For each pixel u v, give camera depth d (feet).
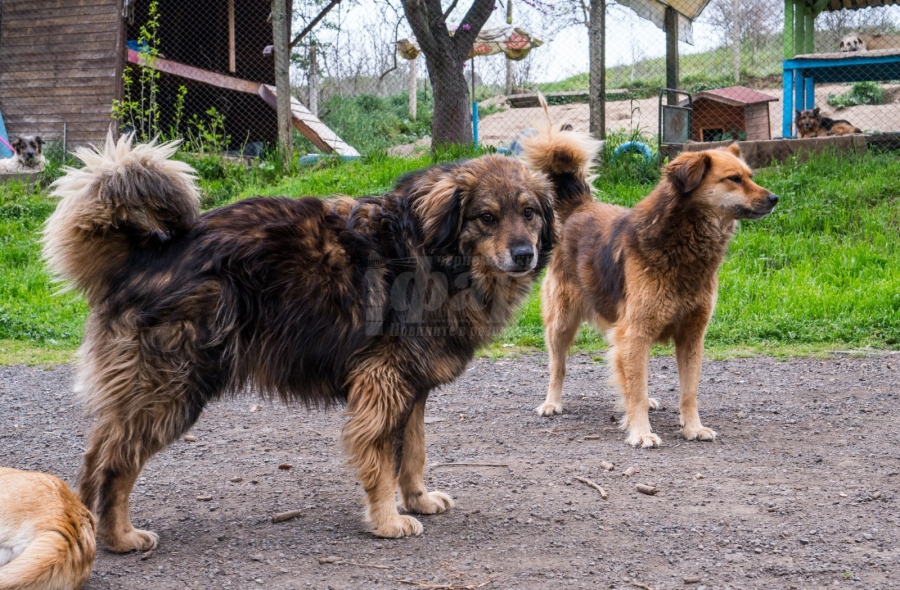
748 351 27.58
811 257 34.55
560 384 21.65
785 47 51.29
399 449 12.78
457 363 13.25
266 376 12.60
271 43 64.49
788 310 30.32
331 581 11.14
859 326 28.76
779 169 40.86
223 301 11.94
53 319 32.63
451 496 14.87
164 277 11.99
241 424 20.44
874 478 15.23
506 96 95.81
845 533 12.57
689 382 18.95
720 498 14.35
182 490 15.35
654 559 11.78
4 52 55.31
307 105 92.94
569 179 22.81
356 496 15.03
